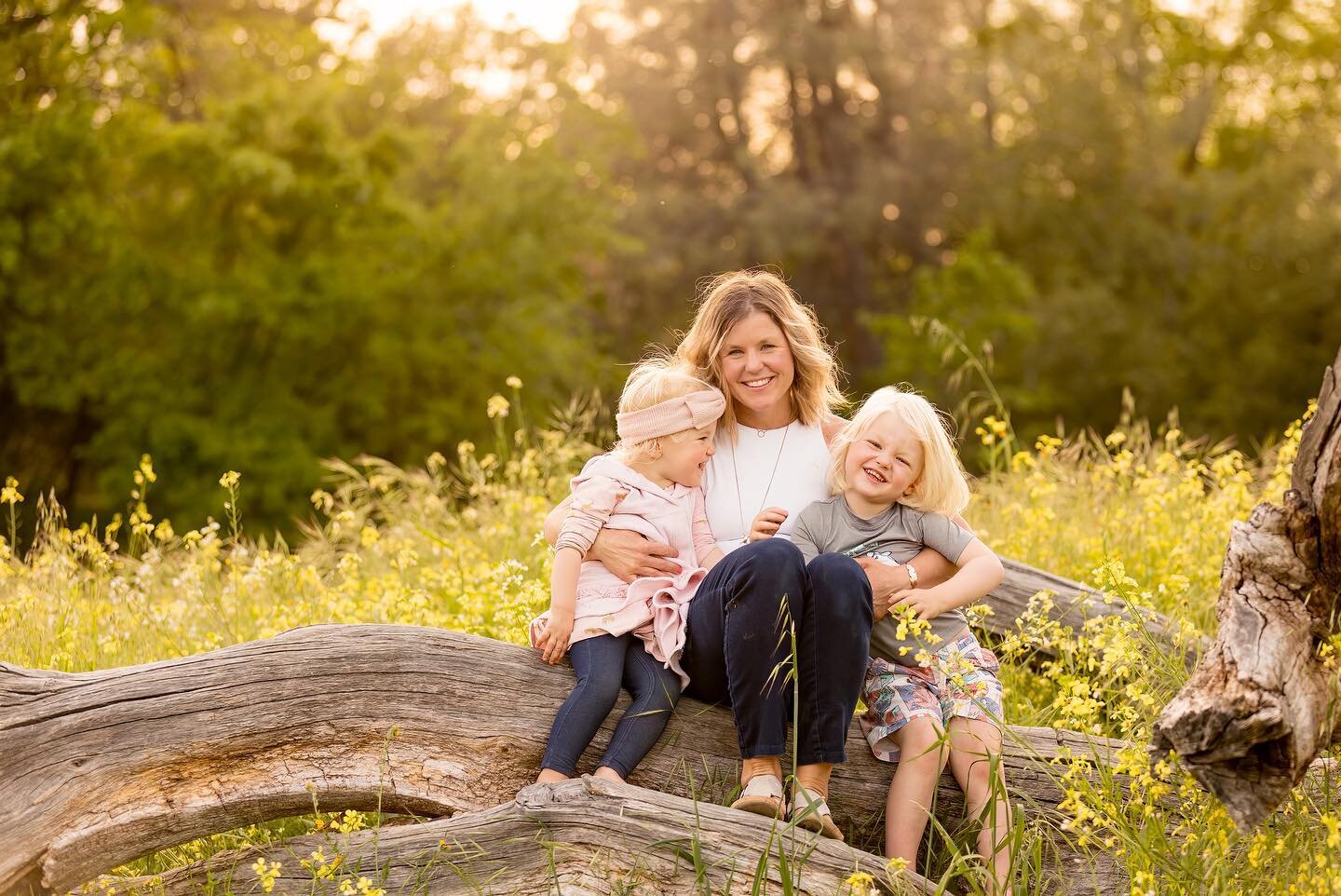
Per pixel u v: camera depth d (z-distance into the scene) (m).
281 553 5.61
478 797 3.19
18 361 15.61
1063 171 23.50
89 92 16.36
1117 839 3.13
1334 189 22.66
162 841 3.03
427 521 6.50
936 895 2.90
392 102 21.28
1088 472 6.18
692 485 3.67
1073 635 4.34
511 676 3.32
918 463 3.51
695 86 30.69
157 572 5.62
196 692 3.12
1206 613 4.55
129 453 15.91
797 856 2.90
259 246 17.09
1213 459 5.81
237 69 19.67
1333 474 2.75
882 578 3.39
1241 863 3.00
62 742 3.02
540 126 22.34
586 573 3.43
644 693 3.27
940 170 27.22
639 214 28.19
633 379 3.66
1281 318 21.97
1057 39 24.78
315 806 3.12
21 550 7.91
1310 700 2.67
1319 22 27.69
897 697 3.35
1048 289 23.69
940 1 29.83
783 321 3.80
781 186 29.20
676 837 2.90
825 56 29.17
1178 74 27.84
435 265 18.41
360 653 3.24
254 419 16.20
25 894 2.97
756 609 3.09
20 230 15.16
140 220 17.42
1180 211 23.23
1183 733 2.65
